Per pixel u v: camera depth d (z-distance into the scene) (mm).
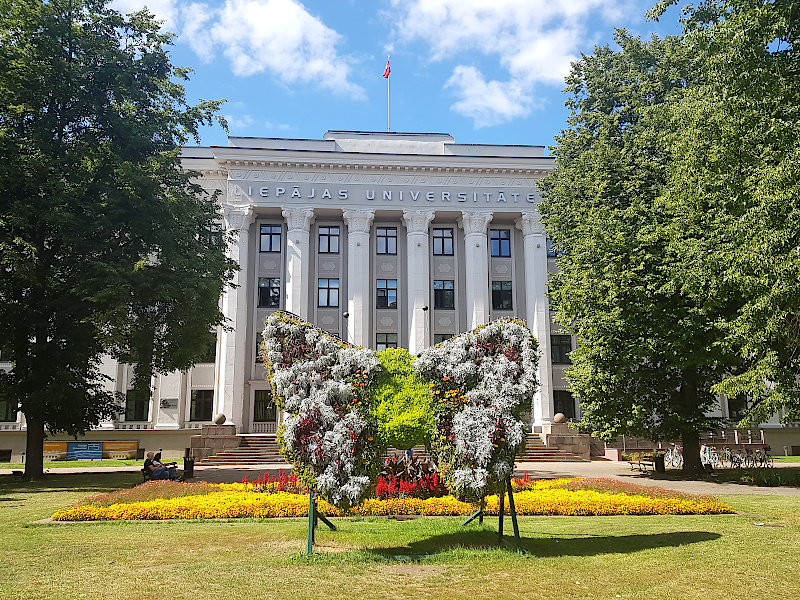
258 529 10891
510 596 6531
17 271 19234
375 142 41719
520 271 41750
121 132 22453
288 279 38562
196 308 21375
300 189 39469
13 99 20578
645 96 25281
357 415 8797
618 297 21266
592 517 12320
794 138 13852
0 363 34688
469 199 40500
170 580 7250
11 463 32156
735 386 17406
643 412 22359
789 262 13148
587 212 23703
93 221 20625
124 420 36969
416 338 38750
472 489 8578
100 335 19953
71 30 22281
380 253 41219
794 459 33406
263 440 32500
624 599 6406
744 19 14508
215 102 25047
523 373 9070
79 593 6730
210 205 25828
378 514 12461
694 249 17703
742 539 9500
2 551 9000
